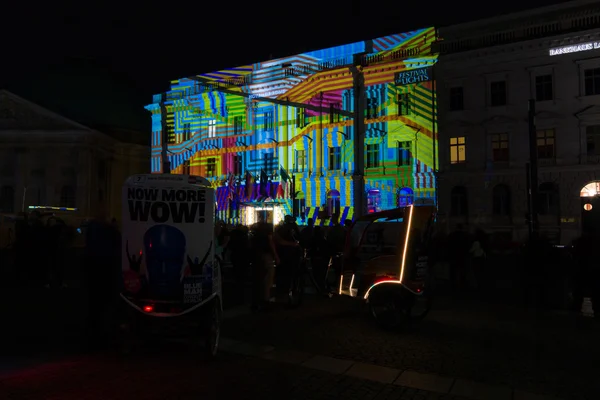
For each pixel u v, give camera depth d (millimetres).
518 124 37312
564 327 10398
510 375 7109
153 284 7609
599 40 34688
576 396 6297
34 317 10805
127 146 66562
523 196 36875
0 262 23922
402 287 9852
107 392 6160
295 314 11672
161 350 8211
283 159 48000
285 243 12359
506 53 37688
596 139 35250
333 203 45156
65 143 58406
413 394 6297
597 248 11906
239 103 50719
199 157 53281
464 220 38938
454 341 9094
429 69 40375
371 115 43219
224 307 12633
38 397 5949
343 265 11328
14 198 58688
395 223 11062
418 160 40812
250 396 6113
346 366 7453
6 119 59156
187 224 7711
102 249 8398
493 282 18484
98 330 8367
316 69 46812
